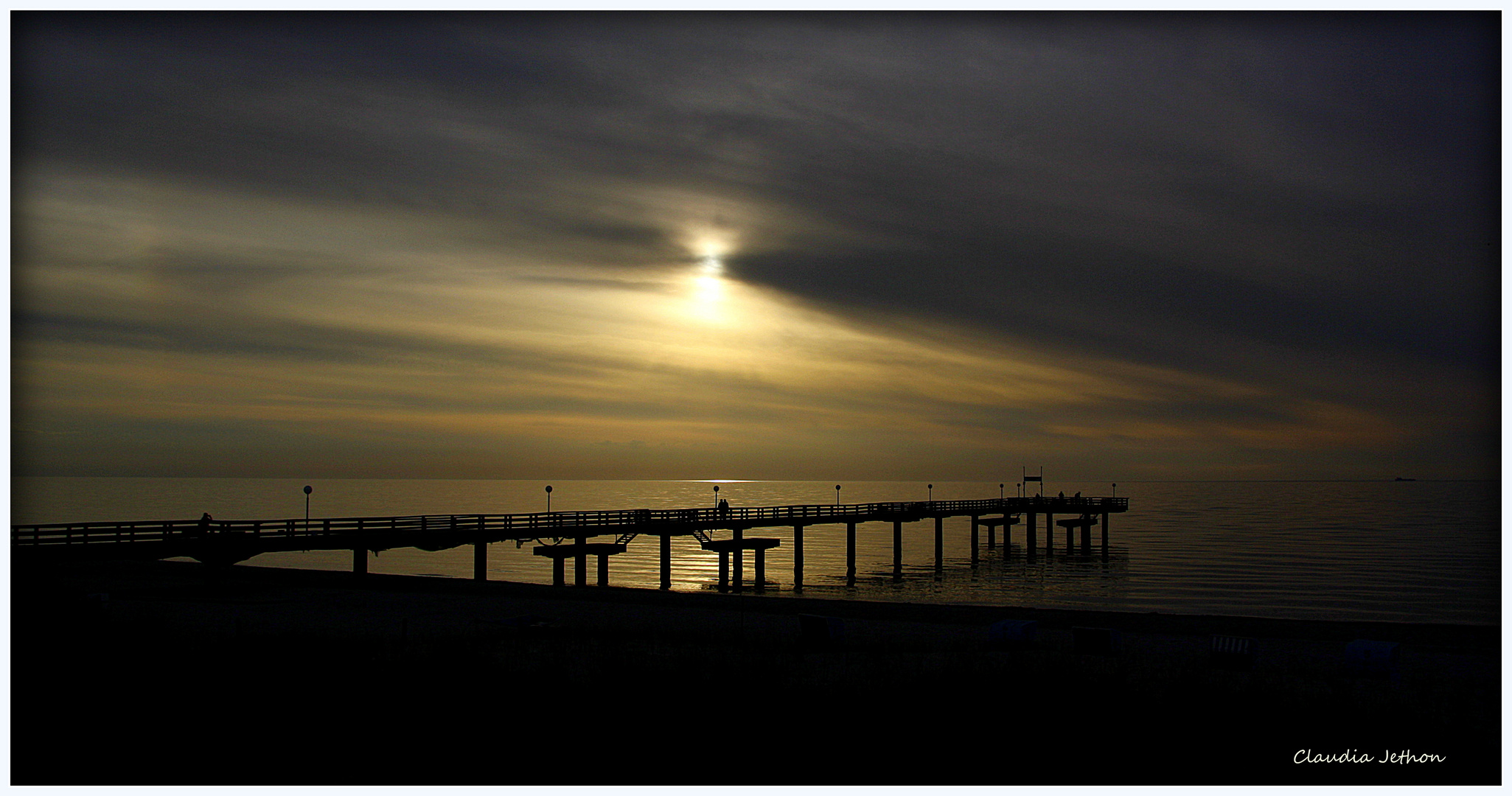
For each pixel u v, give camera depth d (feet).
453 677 65.72
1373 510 633.20
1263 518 522.88
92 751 51.29
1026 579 218.79
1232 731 56.03
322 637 83.25
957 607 119.96
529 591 128.57
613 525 168.14
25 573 89.97
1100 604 169.68
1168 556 282.15
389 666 69.00
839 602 122.62
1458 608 168.45
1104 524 274.36
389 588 129.39
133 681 63.16
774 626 100.37
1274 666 79.05
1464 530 405.59
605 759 51.34
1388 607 170.09
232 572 145.59
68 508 537.65
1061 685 64.80
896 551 223.51
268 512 496.23
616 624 100.22
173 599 113.29
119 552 106.32
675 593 131.03
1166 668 73.72
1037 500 283.18
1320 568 240.73
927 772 50.06
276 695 60.75
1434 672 78.54
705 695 61.87
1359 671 73.72
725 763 50.98
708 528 183.83
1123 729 56.18
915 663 74.79
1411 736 55.62
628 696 61.57
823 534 442.91
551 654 75.31
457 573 236.02
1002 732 55.57
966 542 361.10
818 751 52.65
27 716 56.08
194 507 558.56
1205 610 163.94
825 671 70.03
